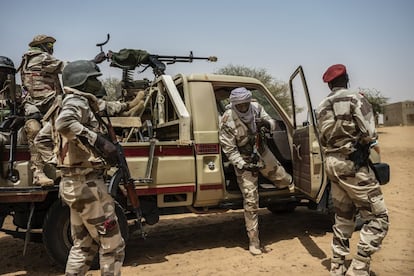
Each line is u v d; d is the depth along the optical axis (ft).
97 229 10.15
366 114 11.88
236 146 15.71
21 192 13.66
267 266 14.24
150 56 19.75
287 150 17.93
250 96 15.06
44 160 13.01
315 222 20.38
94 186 10.14
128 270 14.51
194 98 16.33
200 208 16.79
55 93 15.23
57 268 15.21
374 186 12.01
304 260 14.67
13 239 19.49
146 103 17.31
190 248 17.08
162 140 18.66
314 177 15.47
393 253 14.88
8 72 15.20
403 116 148.25
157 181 15.30
